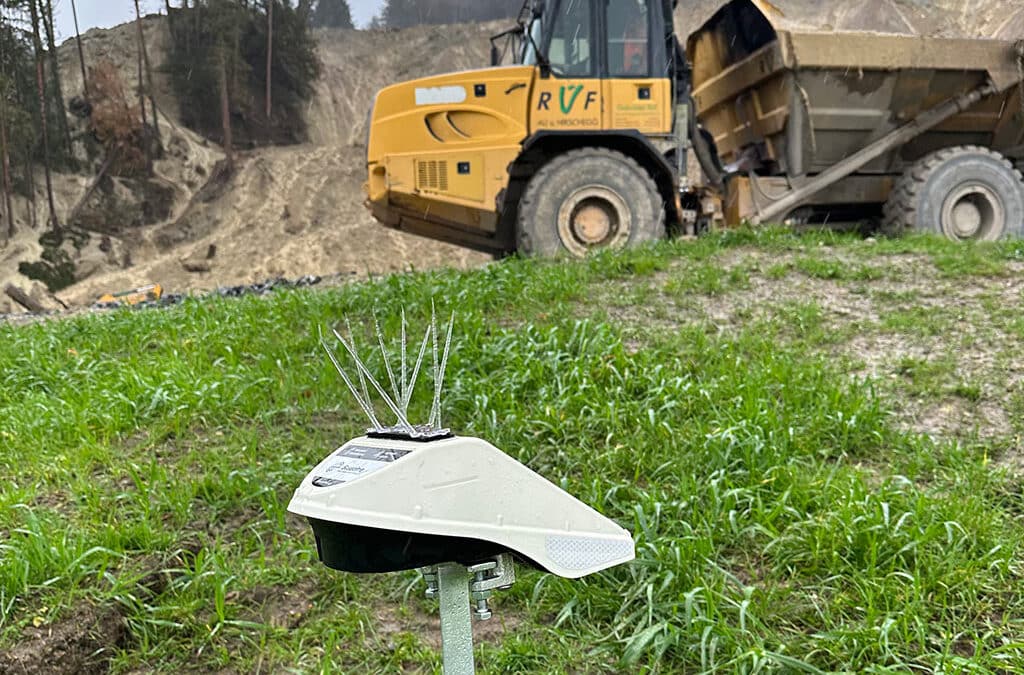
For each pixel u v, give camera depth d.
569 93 9.48
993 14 10.21
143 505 3.98
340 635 3.26
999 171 10.40
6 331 8.55
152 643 3.24
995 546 3.45
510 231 10.11
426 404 5.30
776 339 6.33
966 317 6.52
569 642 3.14
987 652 2.89
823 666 2.89
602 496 4.02
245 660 3.14
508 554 1.57
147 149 43.94
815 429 4.68
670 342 6.11
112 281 35.22
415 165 9.57
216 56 50.22
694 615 3.10
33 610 3.16
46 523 3.77
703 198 10.53
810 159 10.50
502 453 1.51
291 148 47.25
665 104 9.64
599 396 5.11
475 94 9.48
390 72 62.12
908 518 3.60
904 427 4.88
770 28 10.20
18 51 49.00
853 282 7.59
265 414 5.11
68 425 5.12
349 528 1.44
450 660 1.56
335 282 13.89
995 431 4.79
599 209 9.41
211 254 37.50
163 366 6.13
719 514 3.71
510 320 6.96
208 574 3.48
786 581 3.42
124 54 54.03
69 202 40.50
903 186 10.51
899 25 10.08
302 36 55.03
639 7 9.55
